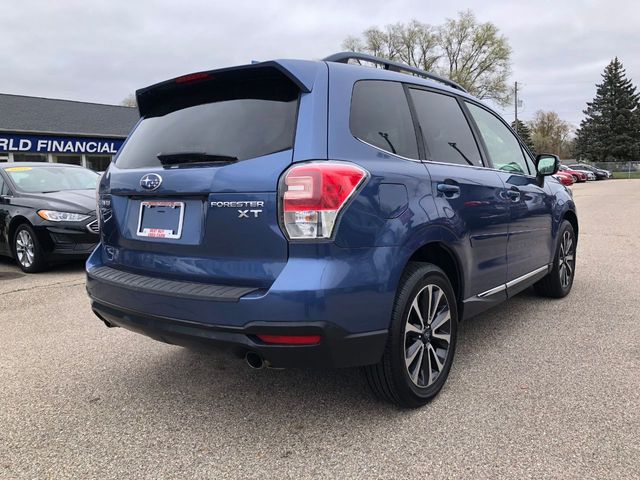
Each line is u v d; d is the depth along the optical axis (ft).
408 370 9.31
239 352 8.21
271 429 9.19
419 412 9.62
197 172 8.73
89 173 28.68
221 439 8.92
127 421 9.63
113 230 10.40
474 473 7.72
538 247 14.94
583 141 223.51
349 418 9.48
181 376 11.63
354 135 8.77
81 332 14.88
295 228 7.82
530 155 15.97
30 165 27.17
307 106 8.44
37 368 12.25
